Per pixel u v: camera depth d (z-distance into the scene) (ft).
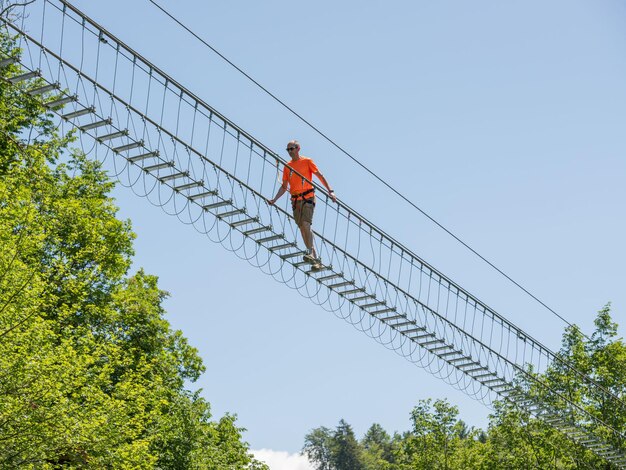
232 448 122.93
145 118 39.09
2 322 62.54
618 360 135.23
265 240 45.29
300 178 49.98
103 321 91.20
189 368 112.27
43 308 71.26
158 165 40.22
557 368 136.87
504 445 143.84
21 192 68.23
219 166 41.68
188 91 40.19
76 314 88.79
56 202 84.38
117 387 77.20
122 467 71.46
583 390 134.51
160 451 103.04
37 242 65.92
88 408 69.87
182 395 109.19
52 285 72.08
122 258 93.76
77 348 76.64
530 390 68.39
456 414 152.66
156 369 100.68
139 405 76.48
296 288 46.91
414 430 153.17
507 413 133.49
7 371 61.72
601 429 125.59
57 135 94.84
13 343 63.57
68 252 84.43
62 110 38.11
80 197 95.71
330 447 435.12
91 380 71.56
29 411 62.39
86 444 66.95
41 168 82.94
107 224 92.32
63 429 63.77
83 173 100.27
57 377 64.49
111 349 75.61
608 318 140.97
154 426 100.73
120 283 98.32
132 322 99.96
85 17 37.11
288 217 45.29
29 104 87.92
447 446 150.61
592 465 128.77
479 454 150.30
